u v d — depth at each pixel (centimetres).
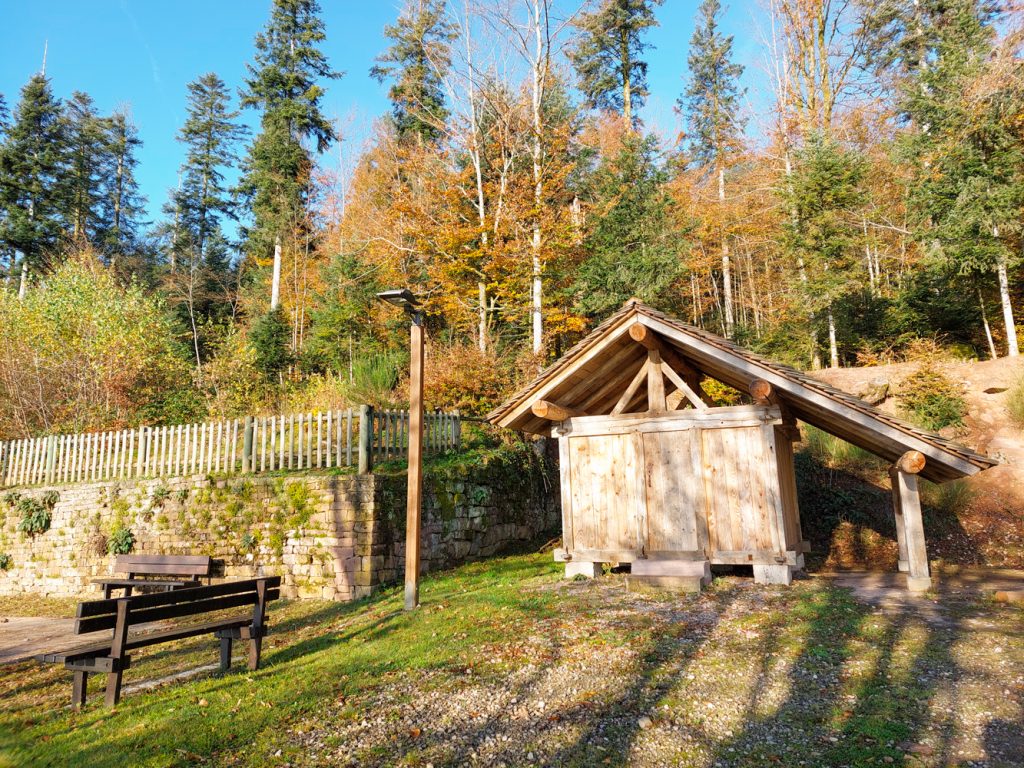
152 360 2177
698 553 938
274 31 3503
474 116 2177
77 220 4166
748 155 2927
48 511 1405
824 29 2725
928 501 1338
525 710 485
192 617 1017
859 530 1322
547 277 2077
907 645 593
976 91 1867
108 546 1277
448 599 900
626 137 2175
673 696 498
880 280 2711
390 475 1102
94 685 643
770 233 2792
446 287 2119
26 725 516
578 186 2428
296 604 1019
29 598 1330
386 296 872
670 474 979
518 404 1036
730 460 949
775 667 549
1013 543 1205
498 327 2306
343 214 3050
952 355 2027
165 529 1231
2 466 1591
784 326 2552
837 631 645
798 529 1109
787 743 418
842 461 1502
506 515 1469
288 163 3234
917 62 2706
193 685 594
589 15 2206
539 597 862
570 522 1037
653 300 2036
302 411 1933
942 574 1051
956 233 1884
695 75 3697
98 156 4575
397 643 682
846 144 2381
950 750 398
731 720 455
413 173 2392
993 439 1481
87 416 1875
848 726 436
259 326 2430
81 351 1983
